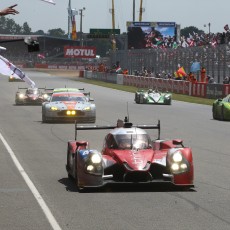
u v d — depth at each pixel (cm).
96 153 2902
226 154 4472
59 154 4438
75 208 2491
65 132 6156
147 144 3106
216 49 13988
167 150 3161
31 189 2969
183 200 2664
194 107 10419
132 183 2852
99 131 6259
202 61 14888
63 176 3409
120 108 9938
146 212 2400
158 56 18850
